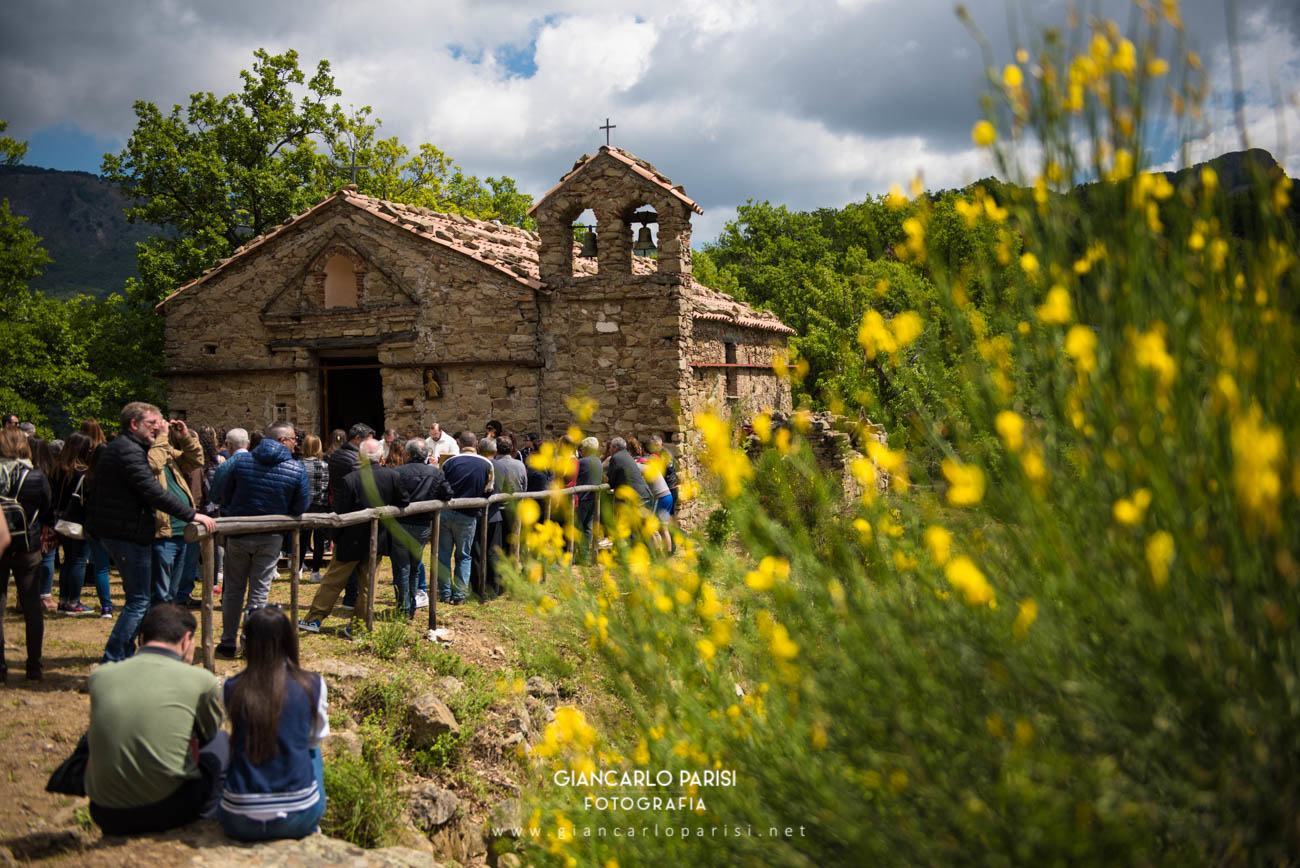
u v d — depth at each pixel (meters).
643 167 17.64
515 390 17.59
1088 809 1.86
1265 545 1.71
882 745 2.17
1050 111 1.88
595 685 3.59
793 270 45.09
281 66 29.30
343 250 18.73
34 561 6.37
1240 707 1.73
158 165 27.89
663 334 17.09
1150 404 1.75
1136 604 1.78
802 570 2.23
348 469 8.09
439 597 9.46
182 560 7.88
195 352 19.77
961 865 2.00
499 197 42.03
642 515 2.77
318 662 6.91
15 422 8.28
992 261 2.09
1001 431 1.85
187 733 4.43
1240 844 1.82
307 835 4.59
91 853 4.22
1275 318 1.75
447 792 5.89
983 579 1.92
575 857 3.26
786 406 25.33
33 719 5.75
